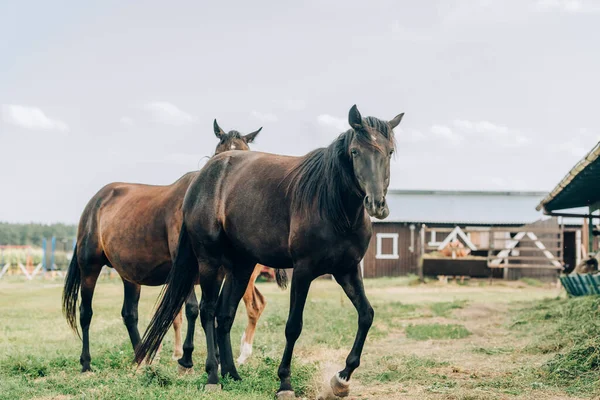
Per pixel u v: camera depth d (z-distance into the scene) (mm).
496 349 9258
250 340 8406
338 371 6652
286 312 14180
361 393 6516
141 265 7719
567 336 9102
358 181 5551
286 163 6453
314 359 8469
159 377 6633
